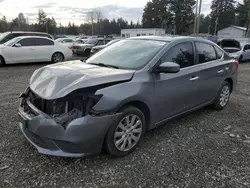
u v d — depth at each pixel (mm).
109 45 4418
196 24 31250
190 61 4031
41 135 2729
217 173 2883
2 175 2691
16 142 3379
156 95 3387
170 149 3379
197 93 4188
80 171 2816
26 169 2812
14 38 11633
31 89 3043
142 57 3537
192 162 3084
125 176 2760
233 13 76500
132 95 3014
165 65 3258
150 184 2645
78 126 2645
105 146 2986
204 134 3916
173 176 2793
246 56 15602
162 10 67125
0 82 7277
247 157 3268
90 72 3025
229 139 3787
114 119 2895
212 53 4648
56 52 12531
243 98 6289
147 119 3438
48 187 2545
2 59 10883
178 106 3855
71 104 2717
